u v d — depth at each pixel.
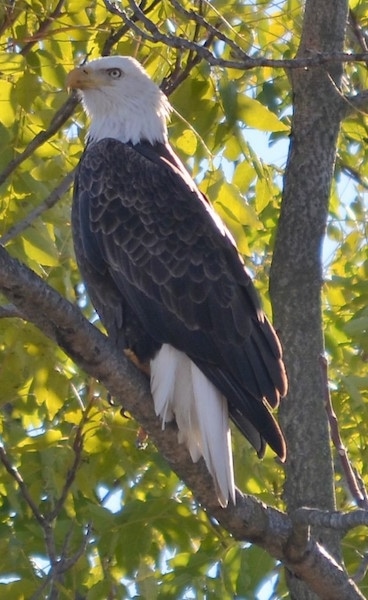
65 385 11.37
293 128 10.91
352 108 10.91
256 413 9.38
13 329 11.27
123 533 10.96
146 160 11.03
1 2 11.52
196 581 10.71
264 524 8.80
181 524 11.15
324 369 9.09
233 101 11.02
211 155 11.19
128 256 10.50
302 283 10.53
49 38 11.48
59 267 11.45
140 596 10.66
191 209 10.62
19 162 10.99
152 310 10.25
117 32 11.89
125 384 8.97
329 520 8.46
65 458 11.66
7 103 11.24
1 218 11.17
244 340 9.83
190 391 9.43
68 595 10.91
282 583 11.13
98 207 10.79
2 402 11.35
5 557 11.17
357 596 8.97
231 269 10.33
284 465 10.29
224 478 8.84
